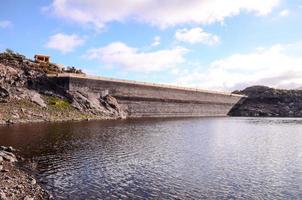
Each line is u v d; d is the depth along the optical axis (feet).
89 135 233.55
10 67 377.91
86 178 120.37
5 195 90.63
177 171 134.62
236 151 188.24
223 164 150.71
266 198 102.94
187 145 206.59
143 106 506.48
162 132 280.10
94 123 327.26
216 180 122.21
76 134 233.76
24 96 349.41
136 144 203.62
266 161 160.15
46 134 224.33
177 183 116.98
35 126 268.00
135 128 303.07
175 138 241.14
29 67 409.69
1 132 223.51
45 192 101.19
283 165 151.23
